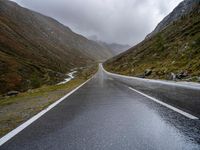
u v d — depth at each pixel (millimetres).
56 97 12633
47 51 199750
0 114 7934
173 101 8656
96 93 13430
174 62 51156
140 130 4652
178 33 88562
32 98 13469
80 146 3807
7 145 4059
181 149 3447
